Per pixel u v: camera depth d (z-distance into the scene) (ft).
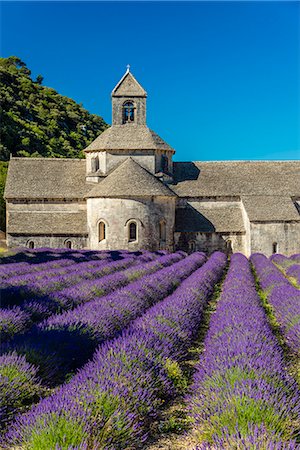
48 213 138.62
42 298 46.68
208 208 146.72
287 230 136.87
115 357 25.45
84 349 30.53
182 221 142.10
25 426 18.13
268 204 142.41
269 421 18.11
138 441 19.53
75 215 138.82
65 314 39.22
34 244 132.26
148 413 21.83
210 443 18.22
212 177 153.58
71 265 83.10
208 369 24.97
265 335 31.78
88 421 18.10
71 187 142.92
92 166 145.69
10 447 17.97
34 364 26.94
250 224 135.74
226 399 19.74
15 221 134.92
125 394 21.06
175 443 20.49
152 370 25.38
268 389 20.58
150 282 58.13
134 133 145.48
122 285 62.90
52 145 305.73
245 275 71.15
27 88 395.55
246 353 25.99
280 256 123.03
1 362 24.52
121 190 125.39
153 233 127.34
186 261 93.91
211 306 55.72
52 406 19.02
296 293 52.44
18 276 65.98
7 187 140.46
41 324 35.04
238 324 34.45
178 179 151.74
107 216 126.41
